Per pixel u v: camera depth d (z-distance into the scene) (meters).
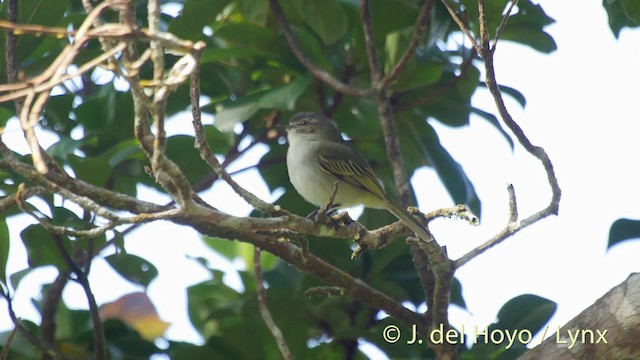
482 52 8.76
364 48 12.95
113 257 12.26
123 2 5.58
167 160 6.45
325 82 12.47
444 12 12.61
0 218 11.18
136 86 5.87
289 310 11.73
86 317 12.76
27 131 5.37
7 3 11.07
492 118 12.90
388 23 12.77
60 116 12.74
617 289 9.45
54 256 11.27
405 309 10.52
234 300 12.84
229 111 11.56
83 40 5.31
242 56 11.79
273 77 13.11
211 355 11.46
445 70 13.49
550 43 13.00
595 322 9.31
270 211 8.71
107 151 11.69
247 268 14.19
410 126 13.52
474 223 9.60
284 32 12.28
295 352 11.68
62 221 10.82
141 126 6.67
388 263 12.51
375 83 11.78
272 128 13.58
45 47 12.02
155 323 13.24
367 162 13.03
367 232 9.84
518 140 8.88
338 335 11.52
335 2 12.09
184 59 5.98
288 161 13.19
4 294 10.99
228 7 13.94
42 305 12.31
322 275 10.24
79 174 11.13
